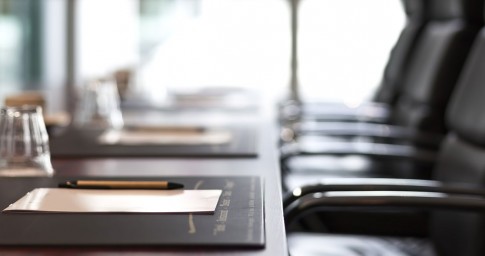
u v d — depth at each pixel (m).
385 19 6.14
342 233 2.15
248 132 1.93
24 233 0.84
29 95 2.00
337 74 6.27
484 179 1.75
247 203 1.00
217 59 6.57
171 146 1.65
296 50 6.32
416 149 2.39
